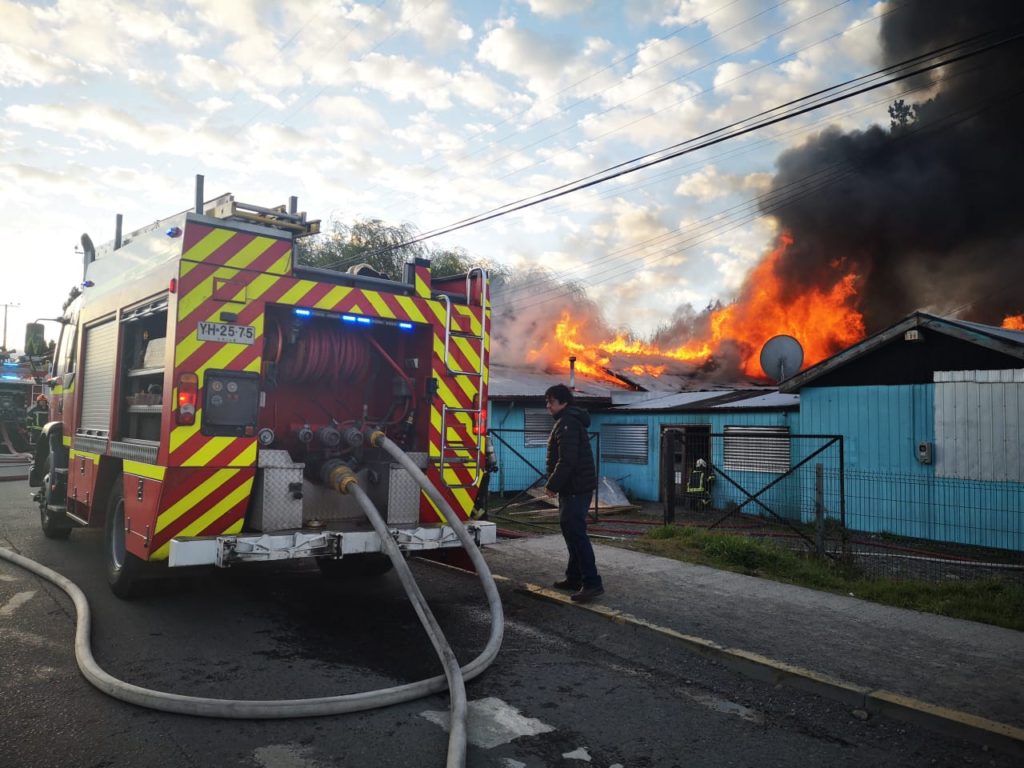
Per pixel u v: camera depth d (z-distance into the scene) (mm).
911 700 4227
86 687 4176
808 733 3979
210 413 5125
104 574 7059
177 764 3324
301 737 3666
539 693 4434
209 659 4746
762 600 6531
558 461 6578
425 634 5473
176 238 5301
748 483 14625
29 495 13578
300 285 5582
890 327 12195
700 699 4434
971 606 6375
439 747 3613
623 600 6430
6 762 3275
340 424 6188
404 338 6598
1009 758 3719
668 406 16578
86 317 7730
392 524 5930
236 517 5242
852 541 11289
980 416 11234
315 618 5805
